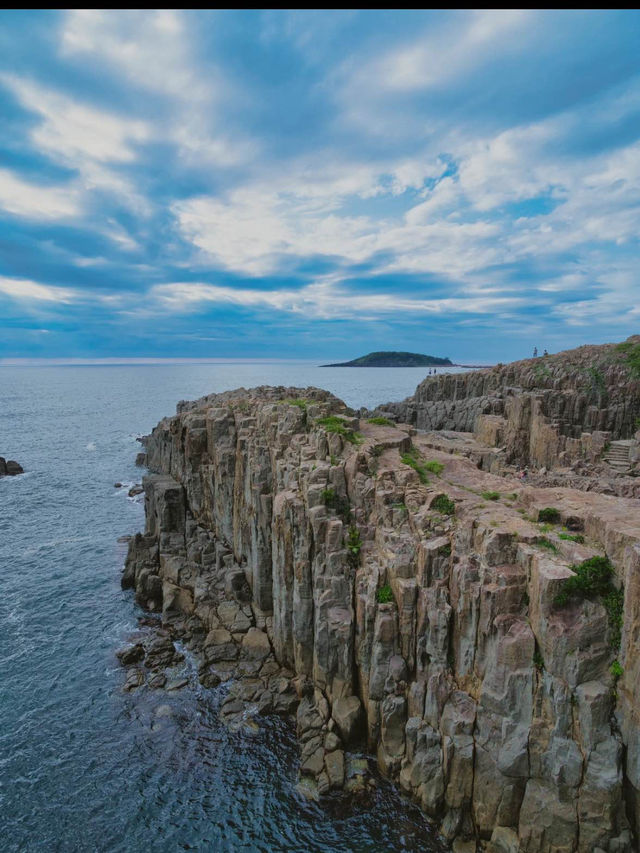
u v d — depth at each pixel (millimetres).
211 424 64375
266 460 50219
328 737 34312
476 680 29297
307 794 32375
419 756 30219
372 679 32906
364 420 57500
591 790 25094
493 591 27953
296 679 39875
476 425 104438
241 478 55406
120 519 88062
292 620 40938
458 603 30109
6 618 54219
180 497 65688
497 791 27641
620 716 25141
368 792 31688
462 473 43531
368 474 40750
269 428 53219
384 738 32250
